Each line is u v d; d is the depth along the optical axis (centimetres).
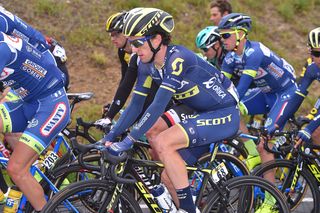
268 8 1403
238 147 717
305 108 1143
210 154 628
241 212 658
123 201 571
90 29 1175
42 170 623
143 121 543
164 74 559
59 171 615
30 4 1188
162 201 584
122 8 1252
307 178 689
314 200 694
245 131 805
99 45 1160
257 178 627
